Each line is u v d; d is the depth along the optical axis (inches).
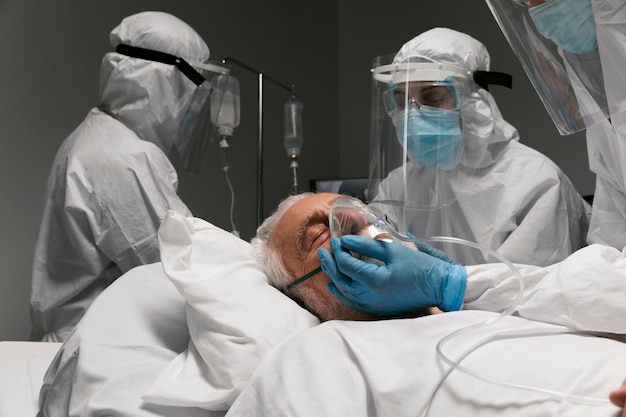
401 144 90.5
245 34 151.3
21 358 67.9
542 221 90.7
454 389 40.1
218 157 144.1
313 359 44.9
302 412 42.7
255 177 150.8
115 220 89.4
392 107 91.0
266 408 44.1
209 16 145.2
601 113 58.6
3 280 116.2
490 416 37.6
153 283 62.0
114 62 97.8
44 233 93.7
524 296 54.9
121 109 98.3
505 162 95.0
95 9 129.6
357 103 163.8
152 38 98.0
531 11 56.9
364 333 46.8
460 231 94.2
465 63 92.0
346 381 44.1
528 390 37.3
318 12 165.0
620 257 49.8
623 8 52.7
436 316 50.0
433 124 87.6
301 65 161.3
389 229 55.9
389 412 41.9
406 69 89.0
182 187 137.4
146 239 89.7
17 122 119.1
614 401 32.9
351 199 56.6
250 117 150.9
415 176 90.7
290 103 105.1
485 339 44.4
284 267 57.7
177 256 54.9
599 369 37.9
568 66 58.2
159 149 95.3
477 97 92.1
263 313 52.3
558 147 127.7
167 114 99.7
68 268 92.0
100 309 57.9
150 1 136.6
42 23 123.0
